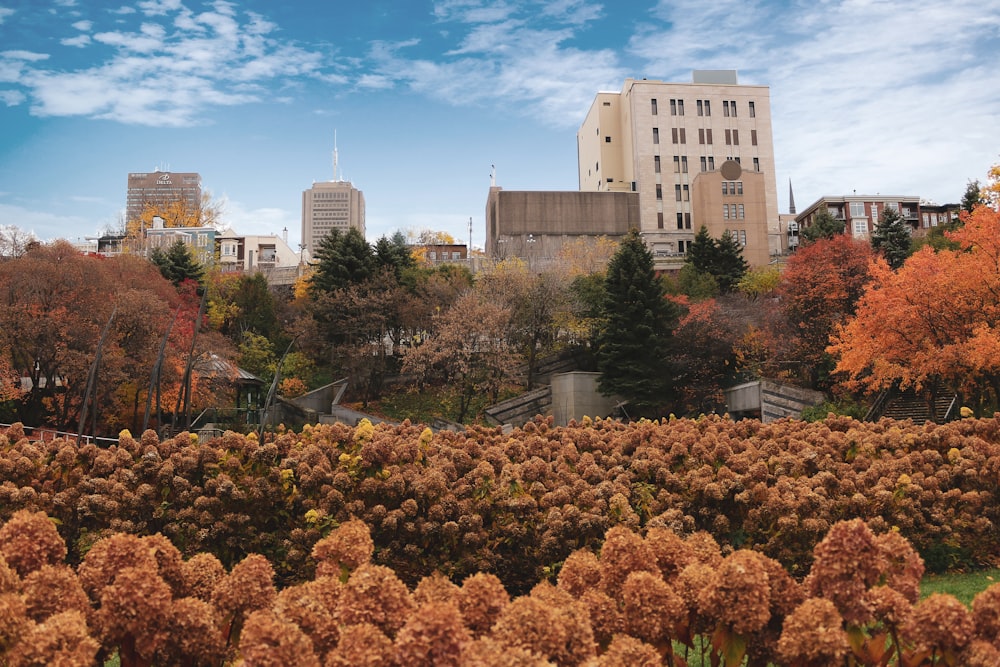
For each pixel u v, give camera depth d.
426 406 48.91
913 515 9.61
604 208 93.81
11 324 33.00
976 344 24.17
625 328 43.72
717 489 9.00
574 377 45.94
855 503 9.38
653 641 4.22
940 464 10.88
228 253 100.25
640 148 96.25
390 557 8.05
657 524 7.84
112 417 38.25
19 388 35.62
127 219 121.06
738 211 90.06
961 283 25.39
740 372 44.53
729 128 97.94
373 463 8.62
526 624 3.67
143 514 8.41
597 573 4.88
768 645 4.23
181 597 4.85
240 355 46.00
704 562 5.03
